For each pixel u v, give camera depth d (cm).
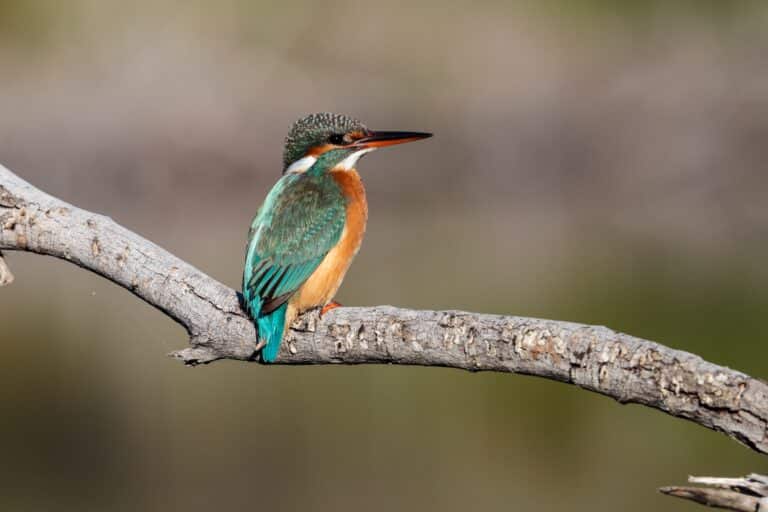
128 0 2191
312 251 685
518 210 2134
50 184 1994
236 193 2009
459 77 2238
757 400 391
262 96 2105
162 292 576
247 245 708
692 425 1182
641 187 2153
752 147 2120
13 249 597
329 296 701
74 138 2003
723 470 1076
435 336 481
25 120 2025
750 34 2311
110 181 1992
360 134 753
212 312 570
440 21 2317
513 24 2325
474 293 1389
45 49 2138
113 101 2055
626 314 1327
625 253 1652
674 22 2362
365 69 2236
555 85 2220
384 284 1445
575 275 1498
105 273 586
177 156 1998
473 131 2145
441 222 1975
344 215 700
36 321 1396
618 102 2181
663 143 2156
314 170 742
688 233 1825
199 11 2197
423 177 2097
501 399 1271
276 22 2225
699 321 1318
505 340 456
